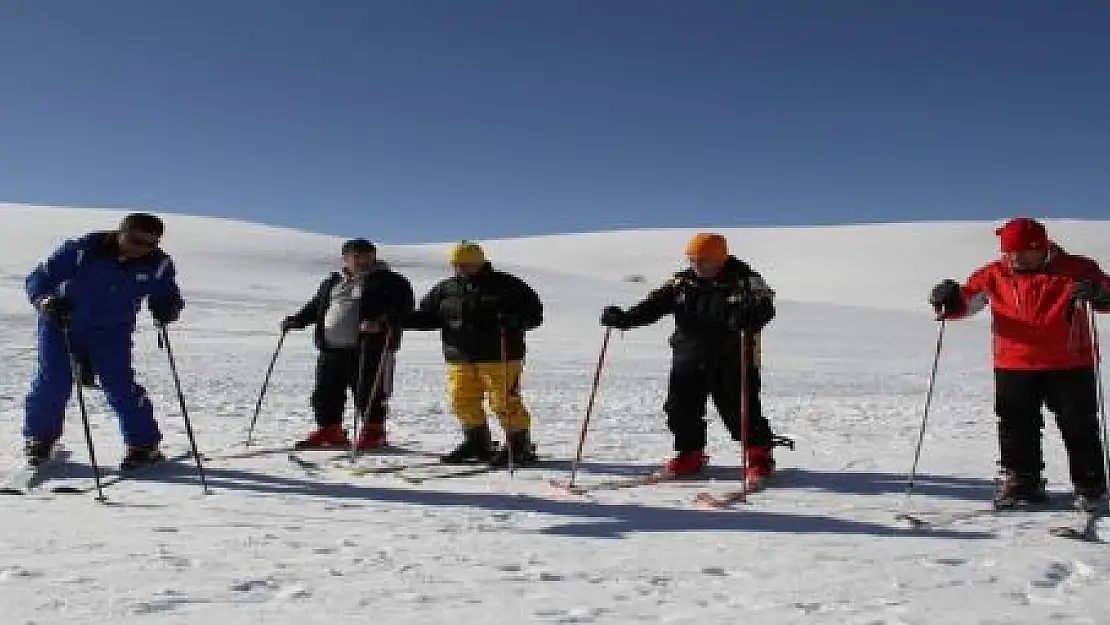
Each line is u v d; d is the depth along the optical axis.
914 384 18.22
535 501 5.33
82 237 6.15
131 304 6.16
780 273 80.31
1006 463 5.27
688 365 6.19
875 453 7.54
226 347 20.70
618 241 95.62
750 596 3.47
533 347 24.80
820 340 31.73
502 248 93.94
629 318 6.10
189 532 4.39
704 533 4.52
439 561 3.92
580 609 3.29
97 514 4.77
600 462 6.97
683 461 6.28
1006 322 5.27
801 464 6.90
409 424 9.52
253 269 50.47
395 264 55.84
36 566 3.73
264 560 3.88
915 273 78.25
